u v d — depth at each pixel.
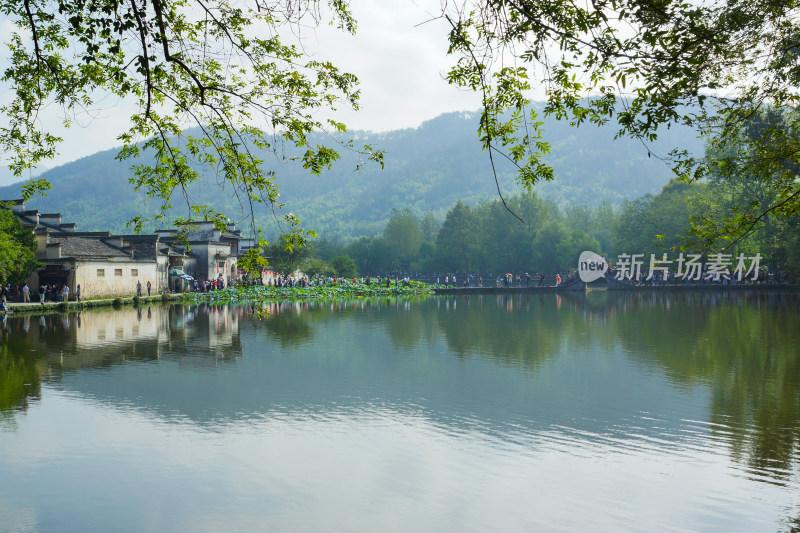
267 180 7.72
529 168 7.20
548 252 108.75
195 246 69.88
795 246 58.03
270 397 17.27
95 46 7.37
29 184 9.07
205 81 7.61
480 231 121.88
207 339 29.39
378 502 10.27
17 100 8.74
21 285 47.91
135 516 9.76
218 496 10.52
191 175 7.78
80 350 25.72
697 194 61.44
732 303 51.22
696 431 13.96
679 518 9.66
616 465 11.88
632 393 17.61
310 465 11.94
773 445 12.91
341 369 21.48
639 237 87.75
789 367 21.14
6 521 9.56
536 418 15.10
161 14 6.88
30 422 14.76
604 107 7.31
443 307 52.16
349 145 7.70
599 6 6.35
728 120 8.86
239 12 7.41
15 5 7.97
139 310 47.06
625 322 36.84
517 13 6.50
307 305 54.94
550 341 28.52
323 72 7.62
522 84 6.98
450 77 7.00
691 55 6.91
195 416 15.27
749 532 9.19
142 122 7.88
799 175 9.74
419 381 19.34
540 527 9.34
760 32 8.27
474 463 12.05
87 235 58.44
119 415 15.40
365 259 135.88
